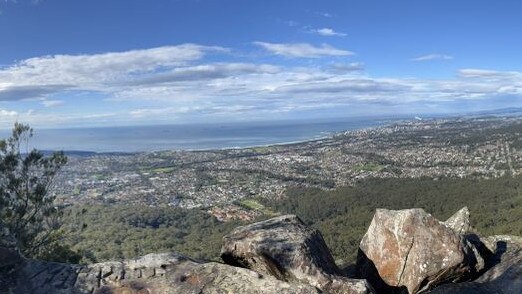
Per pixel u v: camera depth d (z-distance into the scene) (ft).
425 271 30.78
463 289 29.32
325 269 29.01
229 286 27.25
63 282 27.71
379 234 34.17
